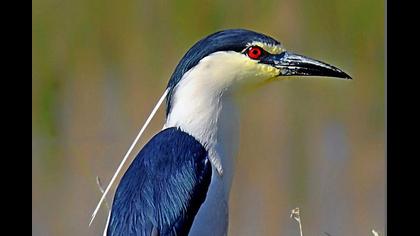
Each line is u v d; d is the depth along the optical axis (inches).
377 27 573.3
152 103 561.3
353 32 577.9
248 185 541.6
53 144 538.3
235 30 365.1
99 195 524.4
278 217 527.8
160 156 349.7
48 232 513.7
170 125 359.9
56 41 567.5
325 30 579.5
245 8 571.2
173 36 570.9
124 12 572.7
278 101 555.8
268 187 538.6
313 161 551.8
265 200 532.1
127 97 560.4
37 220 514.6
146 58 568.4
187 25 570.3
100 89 559.8
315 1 577.9
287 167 549.0
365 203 534.6
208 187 350.6
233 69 359.9
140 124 553.6
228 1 570.3
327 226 527.8
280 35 576.7
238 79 361.4
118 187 348.8
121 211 344.2
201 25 572.1
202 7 572.1
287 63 364.2
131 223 342.3
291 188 540.1
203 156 353.4
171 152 350.6
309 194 540.4
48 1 567.5
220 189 355.9
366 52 576.1
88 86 561.6
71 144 542.3
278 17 577.0
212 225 350.9
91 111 553.0
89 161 536.4
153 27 572.7
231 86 360.8
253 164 548.4
